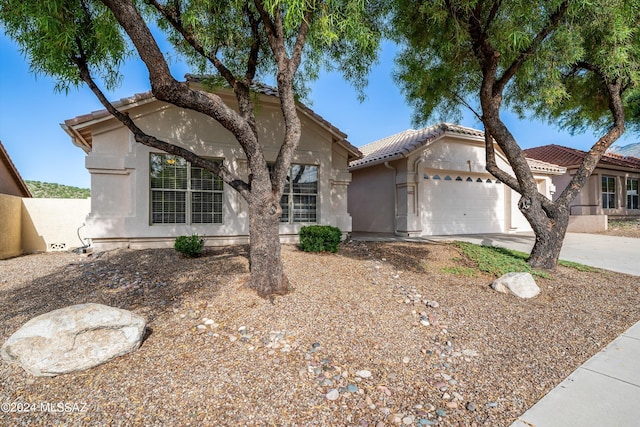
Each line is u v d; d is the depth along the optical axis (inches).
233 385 131.5
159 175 378.9
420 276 290.5
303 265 297.3
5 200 398.6
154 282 242.5
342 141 467.5
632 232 577.0
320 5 205.9
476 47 305.9
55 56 207.2
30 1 184.4
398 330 186.1
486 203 642.8
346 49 298.7
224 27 267.0
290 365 147.2
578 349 173.5
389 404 126.0
